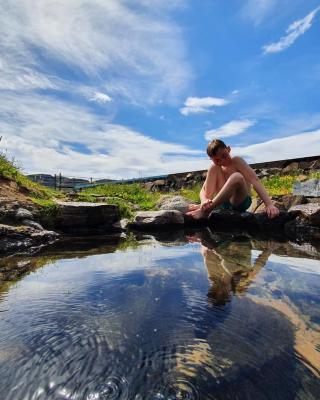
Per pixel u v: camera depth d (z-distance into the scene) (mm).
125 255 2891
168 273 2186
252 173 4129
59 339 1233
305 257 2766
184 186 15016
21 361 1085
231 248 3254
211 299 1660
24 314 1479
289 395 935
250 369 1053
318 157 11148
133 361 1086
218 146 4082
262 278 2062
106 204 5383
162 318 1424
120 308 1541
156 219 5082
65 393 937
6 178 5332
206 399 913
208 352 1146
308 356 1133
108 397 917
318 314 1479
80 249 3283
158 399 910
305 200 5426
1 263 2637
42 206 4754
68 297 1709
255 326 1354
